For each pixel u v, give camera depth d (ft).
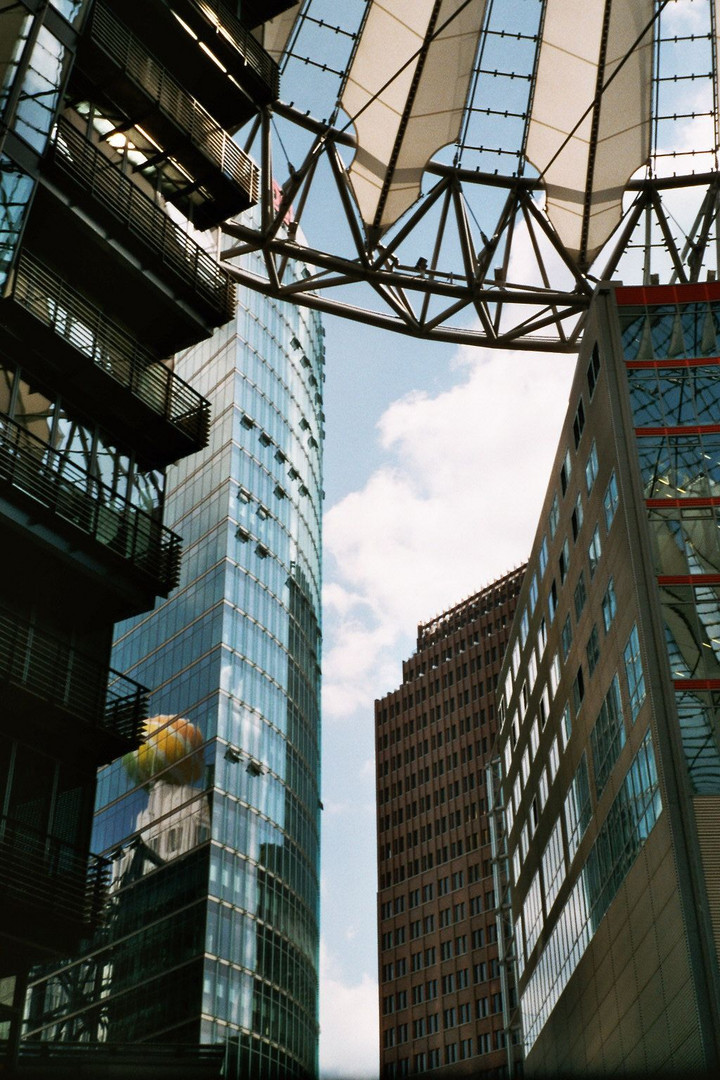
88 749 91.97
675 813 125.49
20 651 89.10
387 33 135.44
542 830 185.26
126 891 256.32
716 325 154.30
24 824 83.76
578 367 166.20
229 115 119.85
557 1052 169.89
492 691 448.65
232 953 236.43
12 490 89.35
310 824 284.61
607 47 139.54
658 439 148.05
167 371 106.52
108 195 100.89
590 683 157.99
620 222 153.38
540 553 192.24
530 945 193.36
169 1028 225.35
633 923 134.62
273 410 310.24
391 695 480.23
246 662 271.69
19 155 92.32
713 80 141.90
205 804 249.14
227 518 281.95
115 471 100.53
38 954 87.81
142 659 287.28
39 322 93.15
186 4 111.65
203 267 110.83
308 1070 255.70
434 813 442.91
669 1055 121.49
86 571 94.22
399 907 437.17
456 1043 397.19
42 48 94.99
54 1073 191.31
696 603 137.49
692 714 130.82
